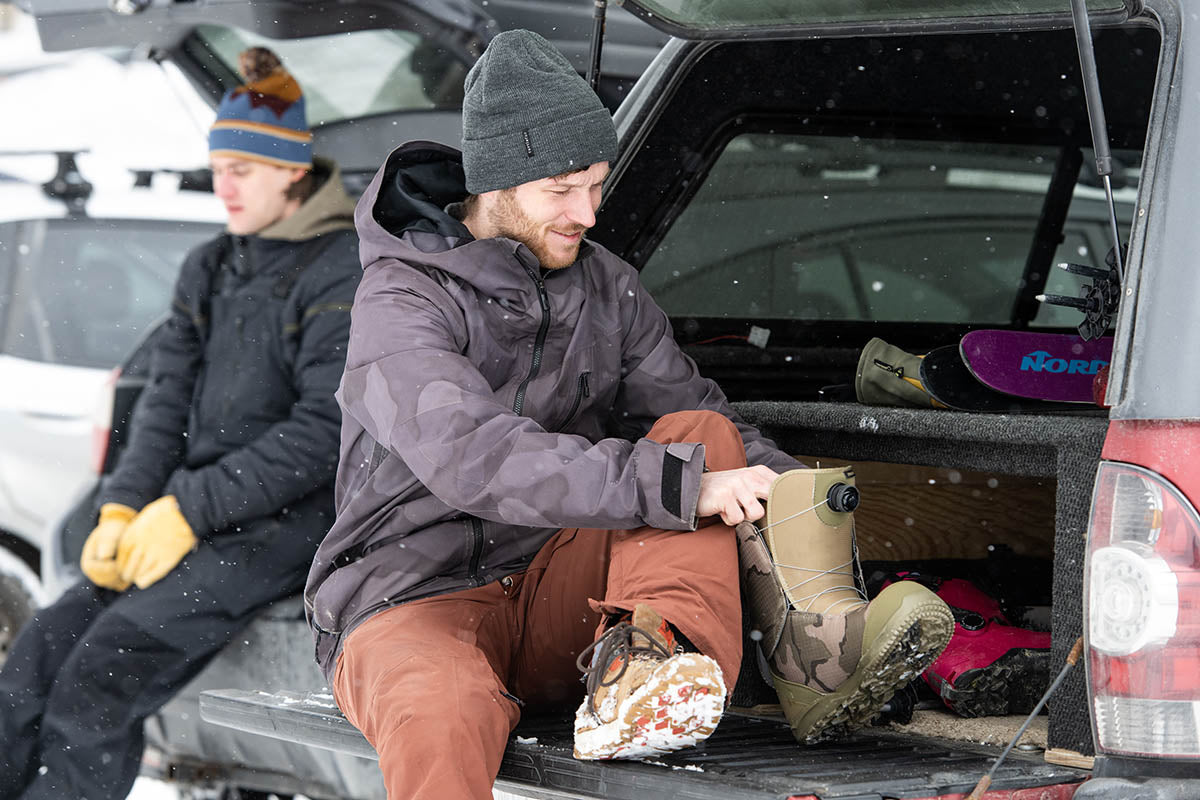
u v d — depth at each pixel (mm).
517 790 2869
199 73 6711
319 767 4961
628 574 2789
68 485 7191
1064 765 2703
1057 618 2738
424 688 2680
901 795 2449
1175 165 2387
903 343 4535
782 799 2346
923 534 3992
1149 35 4203
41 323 7730
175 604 4855
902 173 4387
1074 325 4840
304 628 4922
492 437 2756
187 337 5250
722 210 4125
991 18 2990
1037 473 2902
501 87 3023
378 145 7211
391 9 6098
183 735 5250
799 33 3432
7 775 4980
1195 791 2287
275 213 5125
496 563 3170
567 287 3219
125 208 8000
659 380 3365
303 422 4922
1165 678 2326
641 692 2498
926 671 3324
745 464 2994
